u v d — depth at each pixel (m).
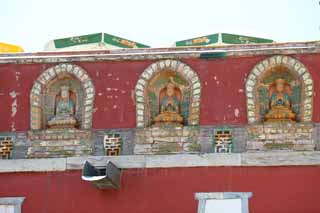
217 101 19.75
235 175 19.11
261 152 19.22
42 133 19.98
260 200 18.86
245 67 19.88
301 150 19.14
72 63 20.36
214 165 19.23
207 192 19.06
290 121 19.42
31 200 19.50
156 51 20.23
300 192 18.84
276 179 18.98
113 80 20.17
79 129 19.94
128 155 19.56
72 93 20.42
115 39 24.03
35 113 20.19
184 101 20.06
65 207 19.38
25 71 20.47
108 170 18.62
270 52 19.80
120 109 19.97
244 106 19.64
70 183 19.53
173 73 20.11
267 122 19.45
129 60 20.23
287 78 19.88
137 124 19.81
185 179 19.23
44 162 19.73
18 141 20.00
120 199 19.28
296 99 19.70
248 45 20.03
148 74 20.08
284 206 18.78
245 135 19.42
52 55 20.47
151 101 20.12
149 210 19.12
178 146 19.53
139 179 19.36
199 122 19.66
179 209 19.05
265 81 19.92
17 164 19.77
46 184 19.58
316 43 19.75
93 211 19.28
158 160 19.44
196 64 20.03
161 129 19.69
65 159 19.70
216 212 18.91
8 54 20.62
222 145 19.42
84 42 23.81
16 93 20.34
